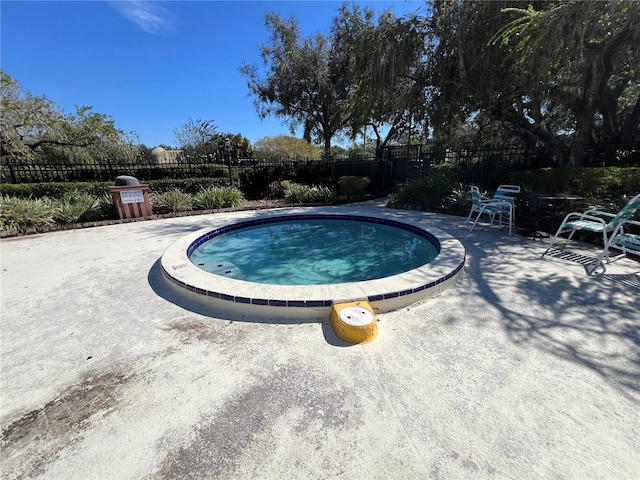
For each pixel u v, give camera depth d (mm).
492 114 8773
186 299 3113
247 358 2125
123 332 2514
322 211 8266
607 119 8703
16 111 13492
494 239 5121
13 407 1742
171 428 1567
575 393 1705
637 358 1979
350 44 9023
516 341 2217
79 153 16672
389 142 19047
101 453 1440
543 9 6074
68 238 5918
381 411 1628
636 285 3072
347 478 1285
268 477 1302
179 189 9961
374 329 2328
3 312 2910
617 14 4863
